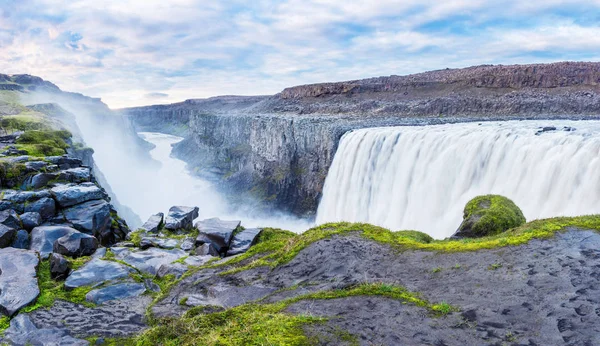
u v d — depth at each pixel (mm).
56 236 17891
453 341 7551
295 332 7910
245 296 11703
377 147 50969
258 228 22547
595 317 7938
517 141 32875
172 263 16297
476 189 35531
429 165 41500
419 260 12055
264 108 173250
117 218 23234
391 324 8250
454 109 89312
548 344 7234
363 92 139500
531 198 30125
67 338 10258
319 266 12812
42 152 33812
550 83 92938
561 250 11234
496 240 12578
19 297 12125
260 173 99875
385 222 46250
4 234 16828
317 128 73375
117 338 10273
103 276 14328
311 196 76688
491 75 106500
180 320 9414
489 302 8961
